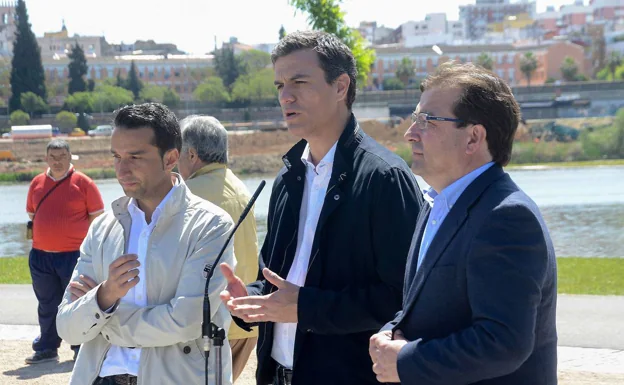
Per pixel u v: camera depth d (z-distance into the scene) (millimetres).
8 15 144500
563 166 66938
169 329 2875
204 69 117562
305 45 2977
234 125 90438
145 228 3061
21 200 43531
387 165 2871
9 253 20062
